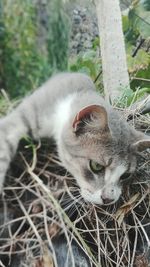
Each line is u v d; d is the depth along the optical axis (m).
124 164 0.47
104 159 0.46
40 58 1.24
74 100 0.51
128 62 0.76
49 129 0.50
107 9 0.68
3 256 0.45
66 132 0.48
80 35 1.01
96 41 0.83
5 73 1.24
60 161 0.49
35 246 0.44
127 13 0.77
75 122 0.46
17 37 1.26
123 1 0.92
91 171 0.47
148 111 0.55
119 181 0.47
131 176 0.48
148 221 0.49
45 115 0.50
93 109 0.46
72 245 0.46
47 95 0.52
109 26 0.68
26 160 0.48
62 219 0.44
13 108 0.57
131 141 0.48
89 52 0.79
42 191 0.46
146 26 0.74
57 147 0.49
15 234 0.45
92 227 0.46
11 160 0.47
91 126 0.47
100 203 0.46
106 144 0.47
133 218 0.48
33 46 1.26
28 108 0.50
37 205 0.45
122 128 0.48
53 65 1.22
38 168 0.48
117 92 0.66
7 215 0.45
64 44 1.19
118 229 0.47
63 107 0.50
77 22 1.02
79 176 0.47
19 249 0.44
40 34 1.33
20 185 0.46
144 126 0.54
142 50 0.78
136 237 0.47
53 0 1.21
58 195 0.46
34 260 0.44
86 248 0.45
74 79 0.55
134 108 0.55
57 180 0.47
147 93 0.68
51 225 0.45
